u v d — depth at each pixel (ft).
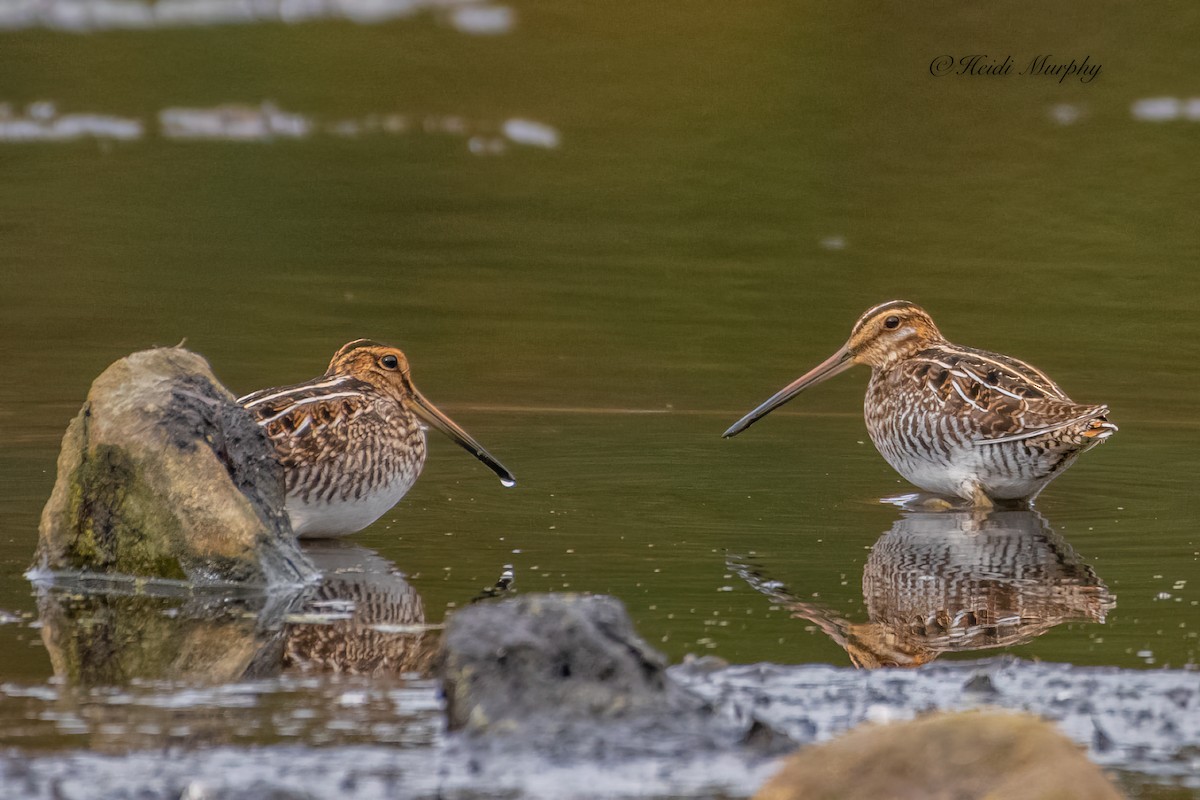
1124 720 23.62
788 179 79.15
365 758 21.61
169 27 105.19
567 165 80.89
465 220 71.77
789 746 21.88
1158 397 49.96
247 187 75.41
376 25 107.24
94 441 32.09
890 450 43.47
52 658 26.58
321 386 38.29
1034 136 86.33
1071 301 61.41
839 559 34.19
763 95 92.27
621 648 23.15
